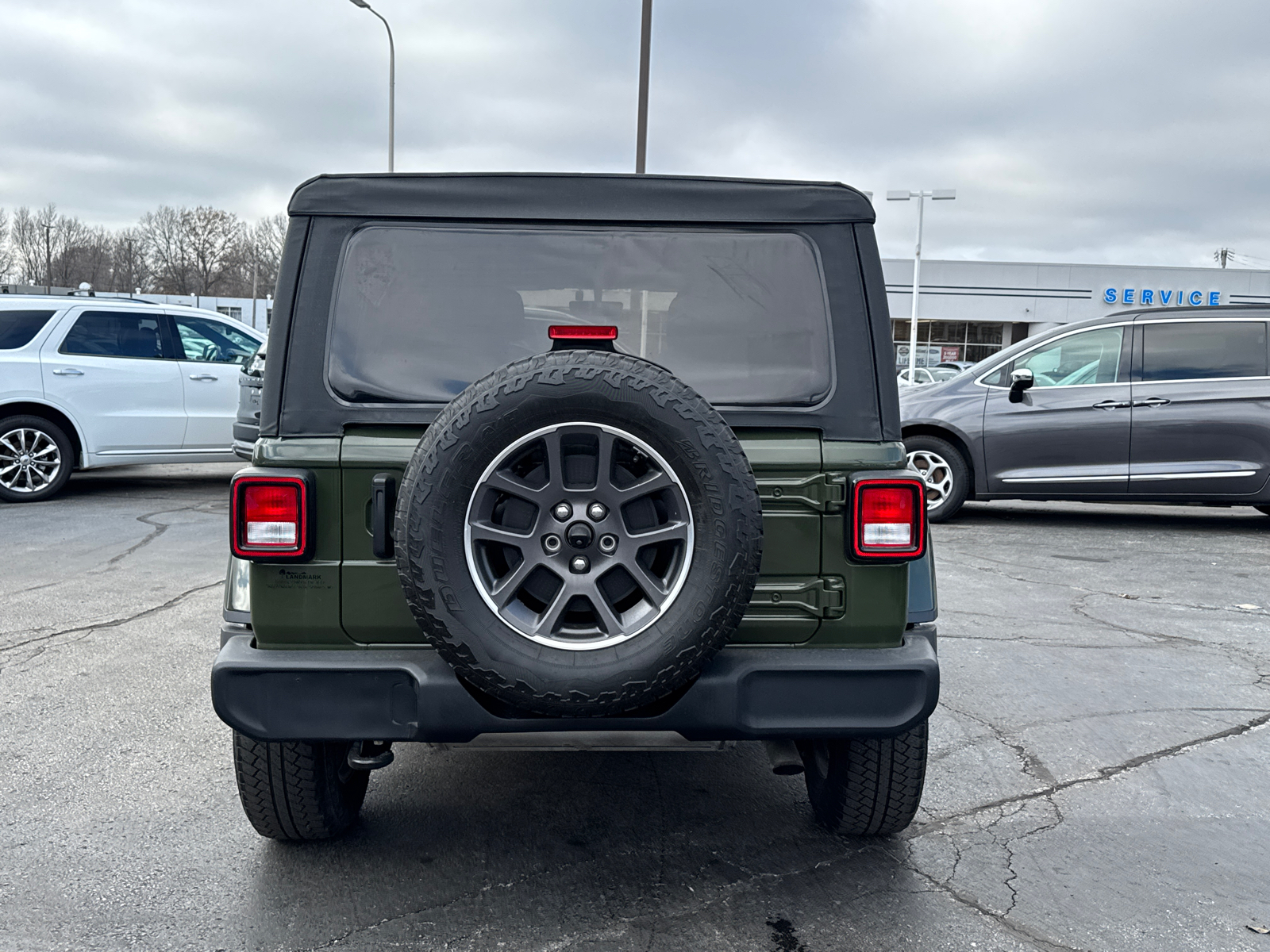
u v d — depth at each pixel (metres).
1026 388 9.12
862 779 3.07
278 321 2.78
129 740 4.09
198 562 7.54
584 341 2.54
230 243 103.56
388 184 2.84
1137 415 9.07
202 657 5.21
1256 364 8.99
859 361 2.83
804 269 2.88
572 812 3.50
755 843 3.27
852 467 2.73
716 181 2.88
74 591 6.60
